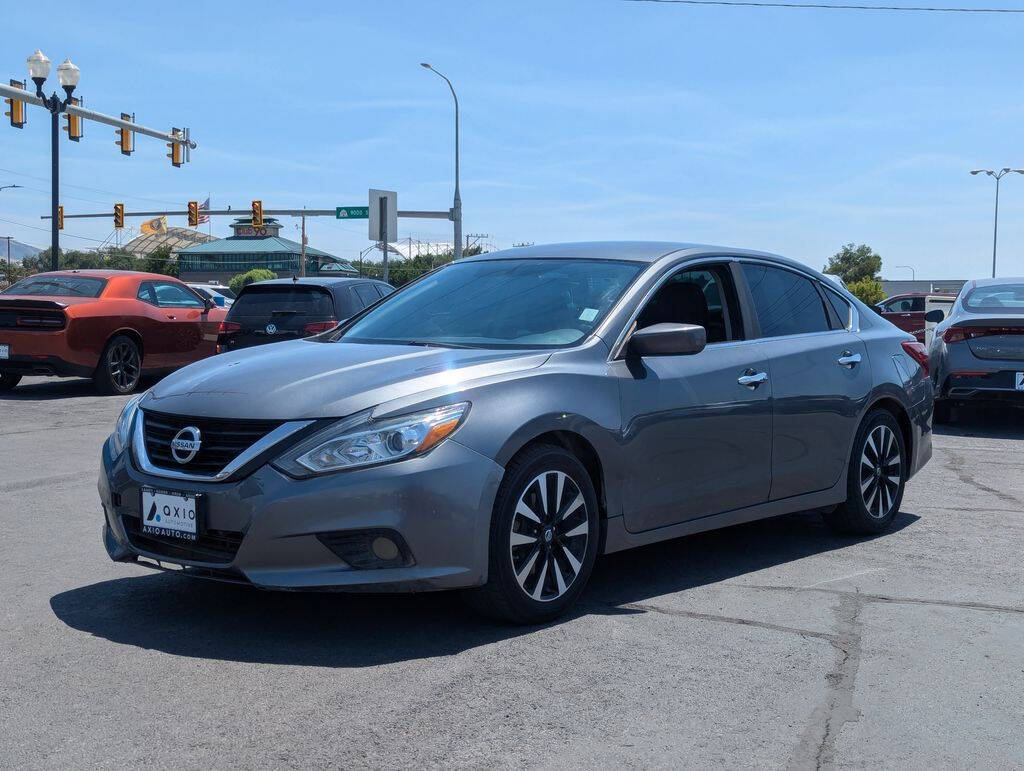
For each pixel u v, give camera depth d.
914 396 6.16
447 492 3.82
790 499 5.32
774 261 5.64
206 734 3.14
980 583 4.90
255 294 12.30
